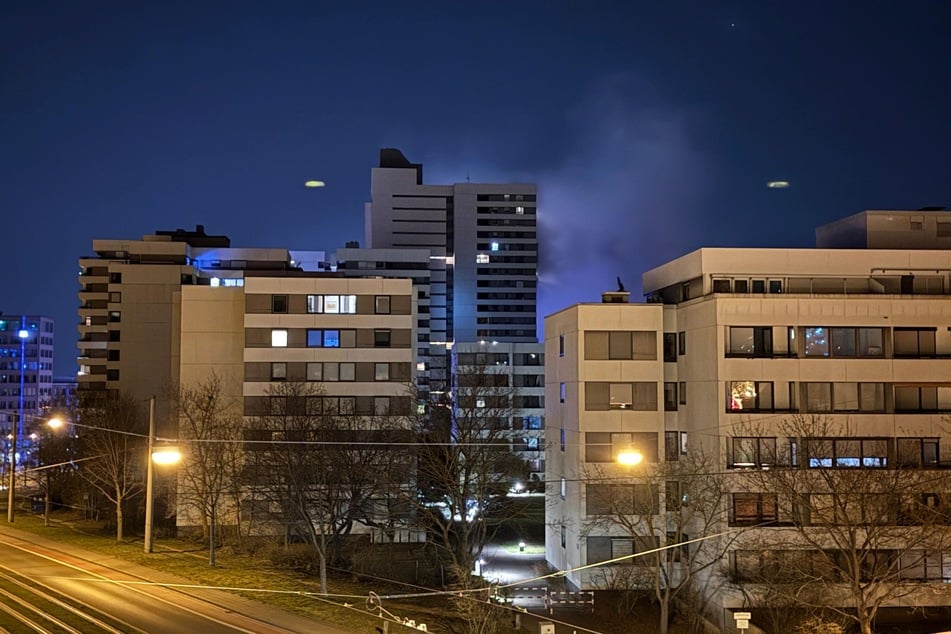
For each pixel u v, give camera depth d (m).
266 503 60.19
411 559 57.06
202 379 69.56
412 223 162.75
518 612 43.47
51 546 52.53
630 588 49.19
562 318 58.31
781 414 49.72
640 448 54.09
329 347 69.50
